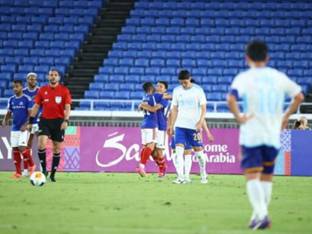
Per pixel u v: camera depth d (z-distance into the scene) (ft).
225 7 313.32
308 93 266.77
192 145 149.79
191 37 295.69
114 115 219.61
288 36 295.28
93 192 121.80
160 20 307.37
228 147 196.75
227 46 290.76
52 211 90.84
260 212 73.26
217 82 269.44
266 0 314.96
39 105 148.87
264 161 75.36
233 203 104.58
